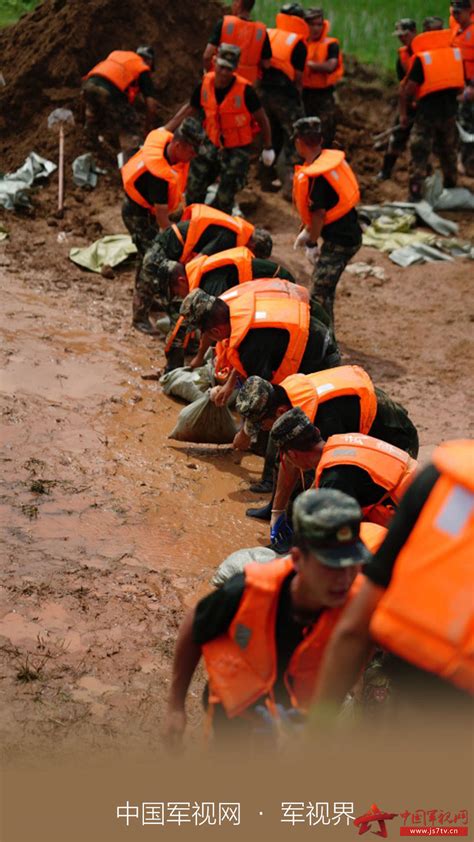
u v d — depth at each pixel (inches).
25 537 280.1
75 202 558.9
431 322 492.4
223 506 316.2
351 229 423.8
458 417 399.2
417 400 412.2
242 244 378.6
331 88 626.2
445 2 867.4
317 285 428.8
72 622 246.1
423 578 117.6
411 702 135.9
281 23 594.9
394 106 714.8
